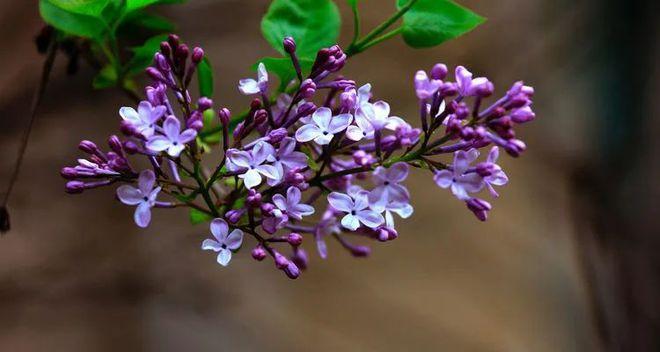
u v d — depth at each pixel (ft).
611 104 4.42
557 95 4.57
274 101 2.16
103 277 4.10
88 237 4.08
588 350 4.29
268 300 4.53
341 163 2.11
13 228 3.91
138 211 1.96
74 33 2.24
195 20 4.01
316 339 4.58
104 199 4.15
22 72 3.58
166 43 2.00
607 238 4.38
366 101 2.00
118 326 4.10
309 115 2.02
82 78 3.71
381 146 2.00
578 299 4.45
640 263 4.24
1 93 3.60
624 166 4.42
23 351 3.90
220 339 4.33
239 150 1.97
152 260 4.20
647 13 4.31
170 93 2.86
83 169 1.99
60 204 4.00
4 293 3.91
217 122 2.37
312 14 2.19
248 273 4.53
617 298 4.25
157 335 4.16
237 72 4.22
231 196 2.07
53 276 4.00
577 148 4.52
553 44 4.54
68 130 3.84
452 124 1.97
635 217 4.31
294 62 2.04
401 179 1.96
